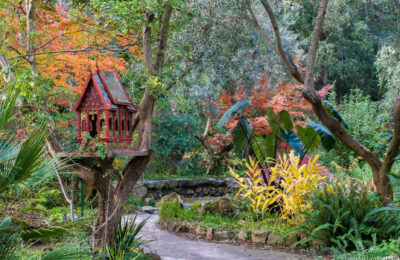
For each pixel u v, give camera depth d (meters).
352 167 11.73
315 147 8.33
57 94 4.66
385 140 10.46
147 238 7.20
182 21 5.89
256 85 13.11
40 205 7.40
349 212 6.08
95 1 4.77
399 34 18.16
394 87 15.21
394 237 5.76
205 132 13.75
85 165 4.83
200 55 11.38
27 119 4.18
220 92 12.57
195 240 7.09
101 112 4.39
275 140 8.48
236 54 12.55
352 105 14.20
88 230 4.83
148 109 5.16
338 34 19.61
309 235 6.44
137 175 5.15
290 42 14.19
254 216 7.74
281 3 12.90
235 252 6.25
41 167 2.86
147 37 5.22
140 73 5.19
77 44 5.87
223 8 11.20
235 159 13.24
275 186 8.02
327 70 21.19
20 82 4.23
